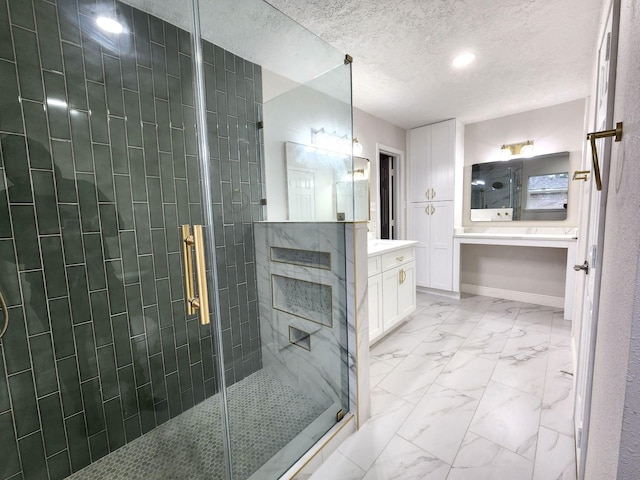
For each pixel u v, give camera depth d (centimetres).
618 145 66
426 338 259
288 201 214
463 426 155
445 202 365
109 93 139
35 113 120
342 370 160
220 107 183
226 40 182
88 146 133
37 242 122
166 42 156
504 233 356
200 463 137
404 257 275
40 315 124
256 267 204
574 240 279
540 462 130
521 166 341
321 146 223
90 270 136
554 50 207
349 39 194
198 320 173
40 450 125
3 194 114
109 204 140
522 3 161
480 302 352
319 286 169
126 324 148
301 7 163
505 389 183
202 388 176
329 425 150
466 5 163
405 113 335
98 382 140
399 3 161
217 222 183
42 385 125
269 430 152
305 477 128
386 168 396
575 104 304
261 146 203
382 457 138
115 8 139
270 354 200
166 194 159
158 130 155
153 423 158
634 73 52
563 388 181
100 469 135
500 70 237
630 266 47
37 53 120
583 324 137
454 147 354
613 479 52
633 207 47
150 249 154
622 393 48
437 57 217
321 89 212
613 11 82
